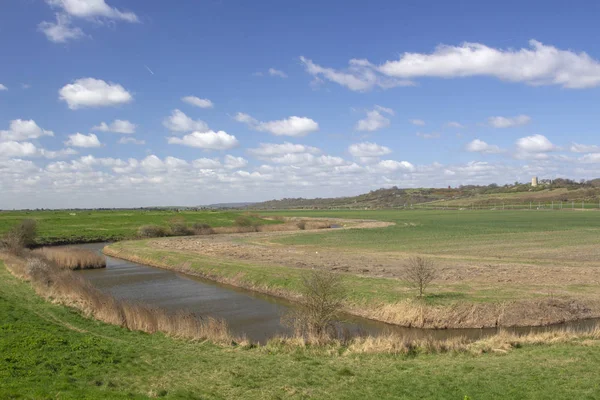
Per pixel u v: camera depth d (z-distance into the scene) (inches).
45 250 2465.6
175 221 4284.0
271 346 829.8
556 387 589.0
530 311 1136.2
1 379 558.6
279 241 3169.3
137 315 980.6
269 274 1665.8
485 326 1096.2
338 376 657.6
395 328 1107.9
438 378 637.3
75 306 1096.2
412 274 1348.4
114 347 770.8
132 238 3656.5
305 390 596.1
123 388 578.9
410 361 734.5
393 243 2859.3
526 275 1541.6
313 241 3132.4
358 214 7667.3
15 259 1827.0
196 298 1480.1
